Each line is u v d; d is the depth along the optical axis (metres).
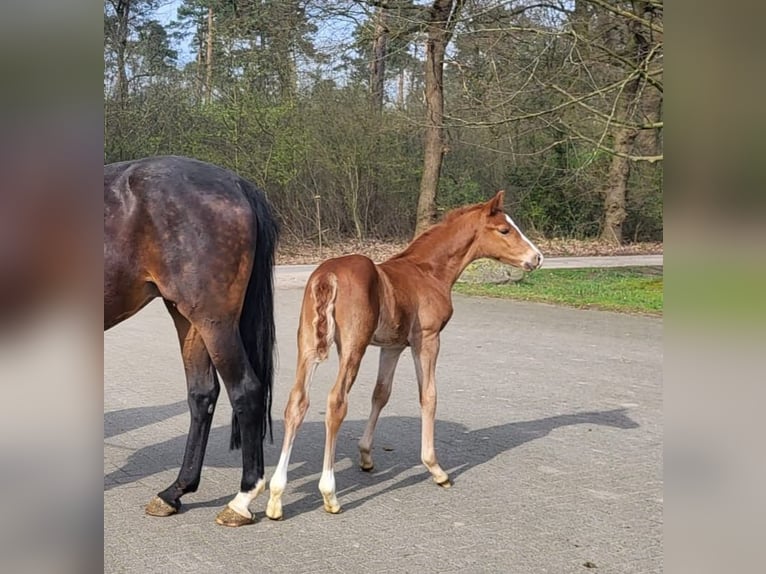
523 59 14.52
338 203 22.34
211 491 4.74
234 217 4.20
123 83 20.31
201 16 23.97
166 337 10.33
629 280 16.11
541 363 8.78
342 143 21.83
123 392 7.29
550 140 22.12
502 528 4.20
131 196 4.10
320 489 4.36
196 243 4.10
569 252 22.36
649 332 10.87
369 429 5.11
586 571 3.68
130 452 5.50
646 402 7.05
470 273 15.77
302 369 4.29
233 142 21.28
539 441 5.84
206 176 4.28
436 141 18.23
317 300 4.21
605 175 23.23
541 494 4.73
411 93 22.78
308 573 3.62
